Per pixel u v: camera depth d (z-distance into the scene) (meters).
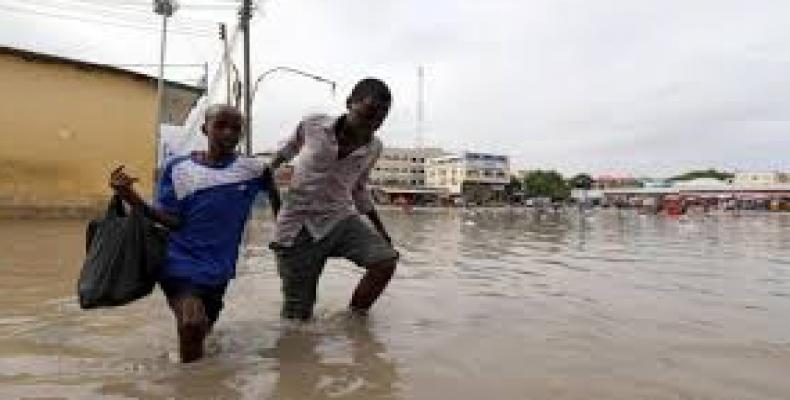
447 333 5.16
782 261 10.98
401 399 3.64
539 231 20.08
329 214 5.59
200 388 3.76
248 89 23.08
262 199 22.72
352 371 4.12
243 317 5.63
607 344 4.88
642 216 43.28
